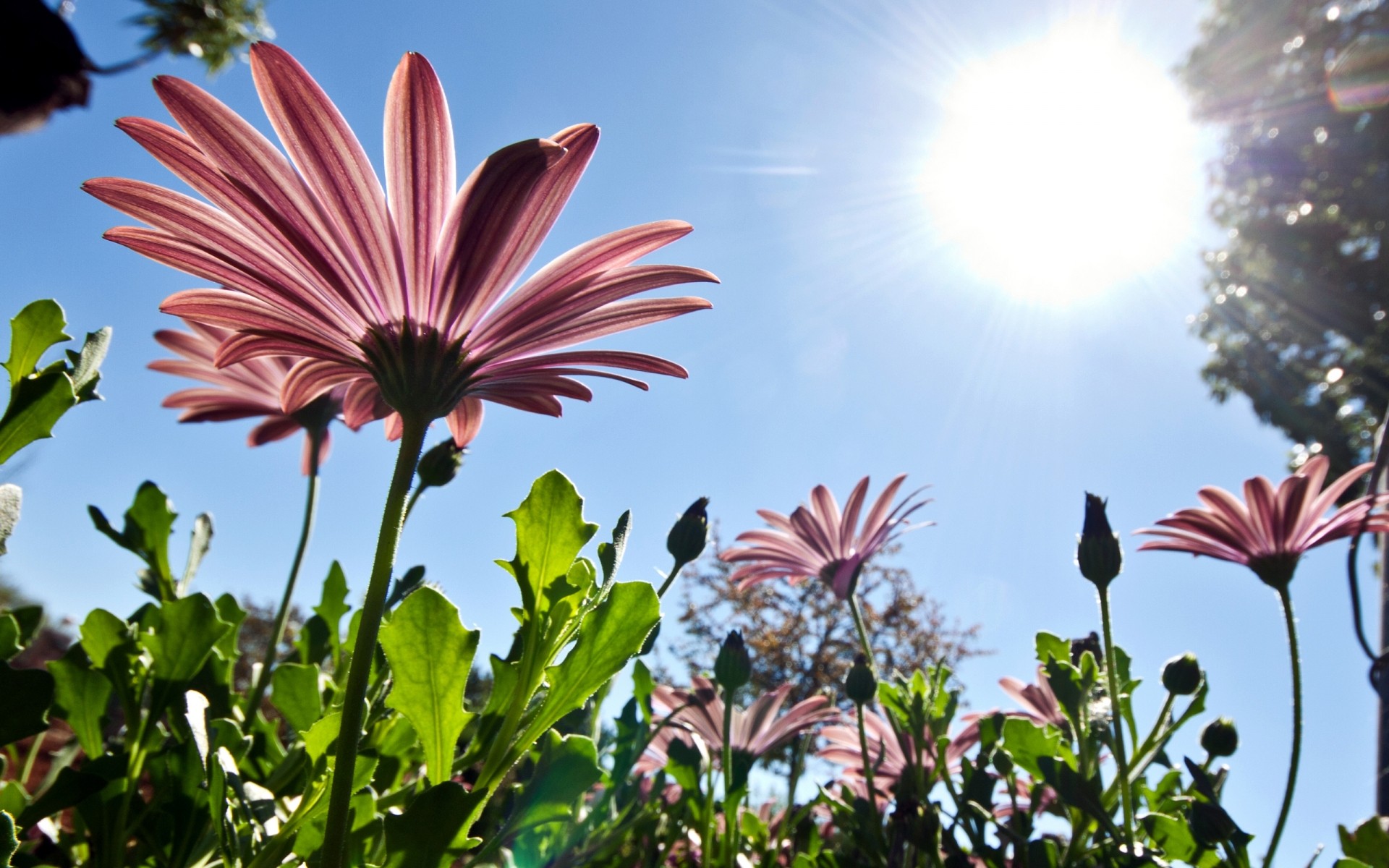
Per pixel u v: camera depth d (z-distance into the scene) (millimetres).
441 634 128
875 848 236
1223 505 238
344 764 113
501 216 132
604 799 223
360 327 137
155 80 120
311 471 238
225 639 201
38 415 138
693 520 198
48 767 264
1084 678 210
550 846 217
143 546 202
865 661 264
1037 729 203
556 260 144
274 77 126
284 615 223
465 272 135
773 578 313
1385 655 277
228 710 185
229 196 127
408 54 133
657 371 162
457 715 129
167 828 157
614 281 147
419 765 221
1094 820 215
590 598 153
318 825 137
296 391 170
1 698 116
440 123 135
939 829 210
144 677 179
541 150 128
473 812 120
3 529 131
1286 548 234
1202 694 235
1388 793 273
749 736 276
